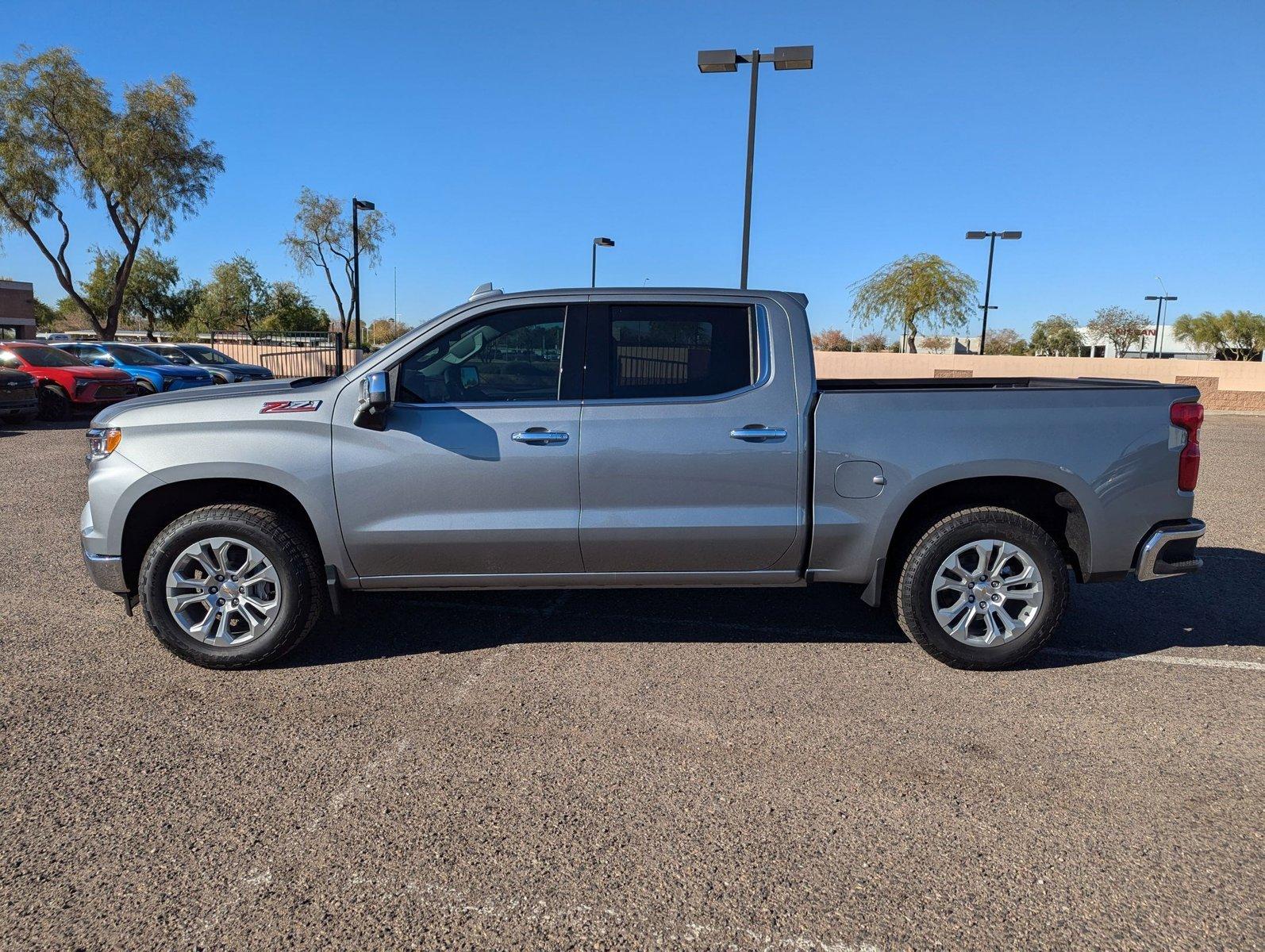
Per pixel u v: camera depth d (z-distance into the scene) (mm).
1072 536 4215
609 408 4121
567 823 2887
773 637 4758
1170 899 2508
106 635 4672
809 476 4145
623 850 2736
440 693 3955
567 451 4070
